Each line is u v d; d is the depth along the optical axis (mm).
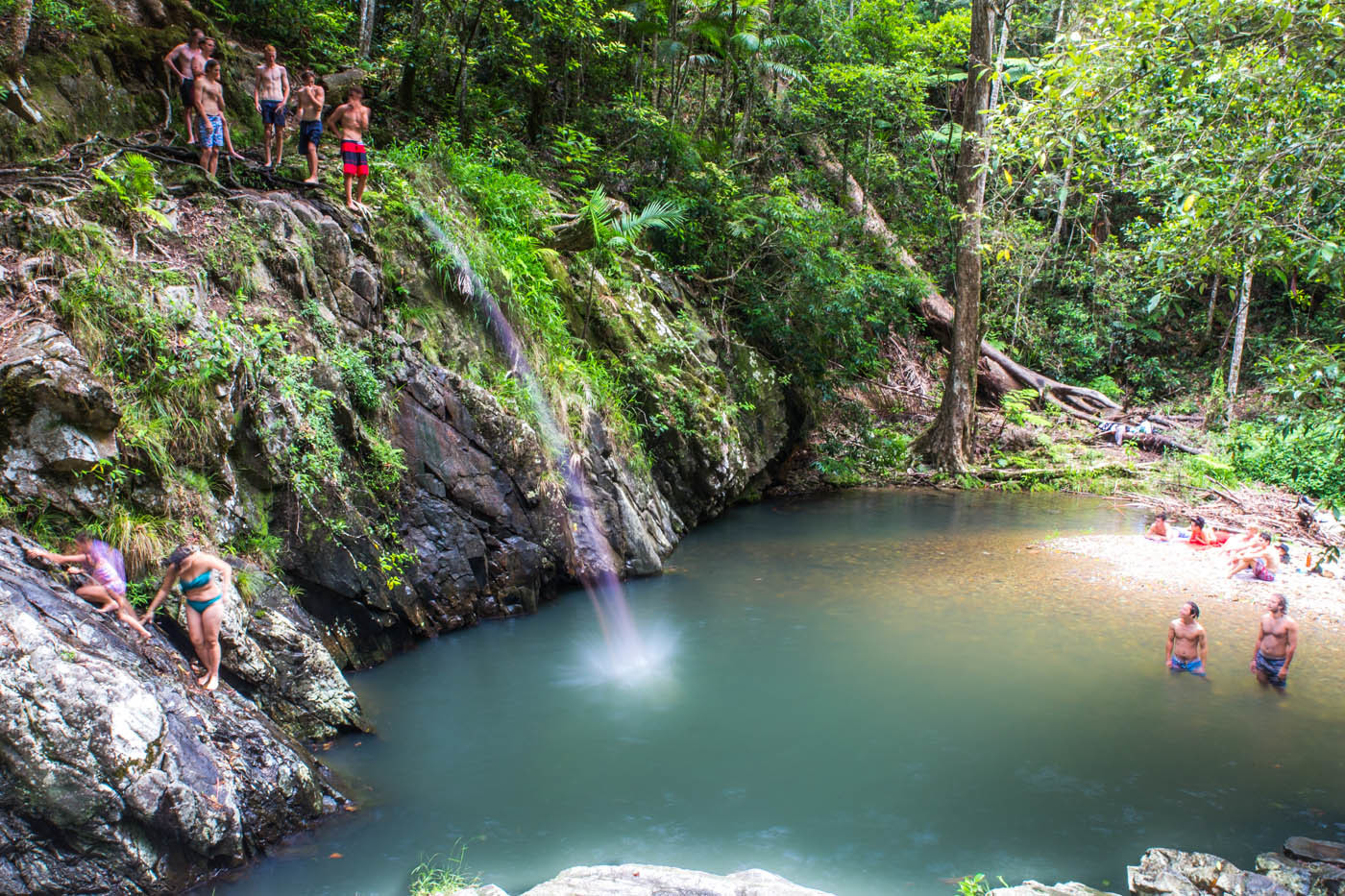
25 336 6441
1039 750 7266
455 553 10305
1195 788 6660
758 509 18406
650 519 13789
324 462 8773
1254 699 8414
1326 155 5488
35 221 7625
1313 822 6195
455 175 13523
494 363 12180
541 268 13914
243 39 14391
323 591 8766
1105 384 28969
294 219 10039
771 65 22516
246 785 5699
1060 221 28906
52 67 10023
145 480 6992
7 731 4625
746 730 7602
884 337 26188
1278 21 5250
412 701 8195
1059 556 14180
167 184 9641
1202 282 6734
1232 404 25250
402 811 6203
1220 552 14445
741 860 5613
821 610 11156
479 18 16484
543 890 4887
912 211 29078
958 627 10523
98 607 5957
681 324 17438
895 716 7914
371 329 10328
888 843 5840
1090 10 6578
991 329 29516
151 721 5145
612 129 19859
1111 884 5402
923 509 18422
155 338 7551
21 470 6129
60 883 4734
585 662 9273
